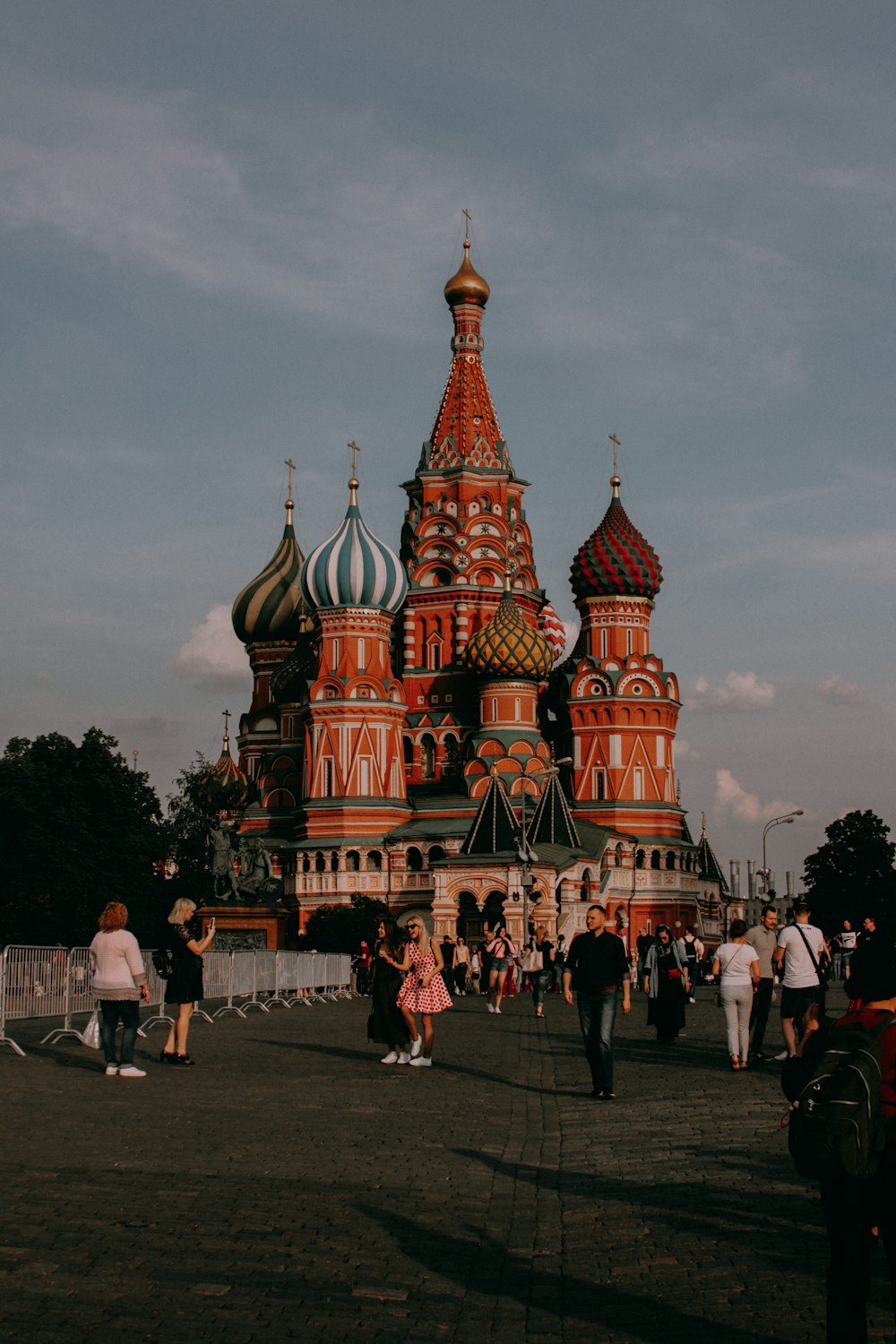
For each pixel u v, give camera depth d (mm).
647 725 128875
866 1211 9055
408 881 123500
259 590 150875
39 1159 17000
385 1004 30766
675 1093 25688
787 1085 9836
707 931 155000
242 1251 12734
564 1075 29094
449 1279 12086
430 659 136000
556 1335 10594
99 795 91375
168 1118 21016
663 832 127875
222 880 90188
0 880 88625
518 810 121125
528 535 141125
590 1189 16297
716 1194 15828
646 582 131500
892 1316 11352
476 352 141625
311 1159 17766
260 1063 30203
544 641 127438
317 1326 10617
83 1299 11000
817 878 145000
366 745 126125
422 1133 20391
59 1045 32906
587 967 25391
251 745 148125
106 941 26625
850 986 9797
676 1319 10961
